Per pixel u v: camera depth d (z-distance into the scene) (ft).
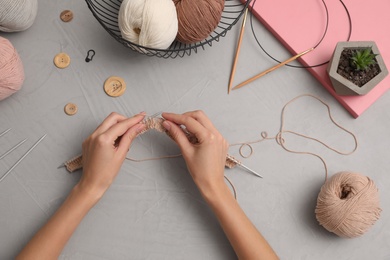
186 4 2.47
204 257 2.66
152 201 2.71
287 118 2.87
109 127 2.56
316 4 2.96
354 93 2.70
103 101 2.83
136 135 2.61
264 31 2.97
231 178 2.77
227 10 2.99
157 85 2.87
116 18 2.94
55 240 2.41
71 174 2.71
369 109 2.91
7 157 2.72
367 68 2.69
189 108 2.85
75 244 2.63
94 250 2.63
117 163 2.50
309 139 2.85
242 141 2.83
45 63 2.86
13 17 2.56
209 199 2.54
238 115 2.86
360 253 2.70
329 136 2.86
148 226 2.68
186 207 2.71
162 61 2.90
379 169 2.83
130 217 2.68
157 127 2.65
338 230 2.53
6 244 2.61
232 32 2.97
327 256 2.69
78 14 2.93
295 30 2.93
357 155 2.84
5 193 2.67
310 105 2.90
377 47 2.69
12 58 2.52
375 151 2.85
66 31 2.90
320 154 2.83
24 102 2.80
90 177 2.49
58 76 2.84
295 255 2.69
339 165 2.82
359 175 2.56
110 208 2.69
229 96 2.89
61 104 2.81
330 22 2.94
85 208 2.49
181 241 2.67
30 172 2.70
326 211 2.52
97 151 2.45
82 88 2.84
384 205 2.78
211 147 2.51
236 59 2.90
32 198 2.67
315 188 2.78
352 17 2.95
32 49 2.87
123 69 2.87
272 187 2.77
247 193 2.76
